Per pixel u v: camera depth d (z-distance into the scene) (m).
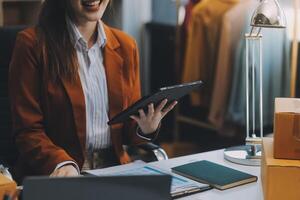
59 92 1.97
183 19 3.87
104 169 1.79
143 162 1.91
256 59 3.16
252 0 3.34
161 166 1.81
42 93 1.99
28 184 1.11
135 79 2.15
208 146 3.99
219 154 1.94
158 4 4.14
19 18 3.84
